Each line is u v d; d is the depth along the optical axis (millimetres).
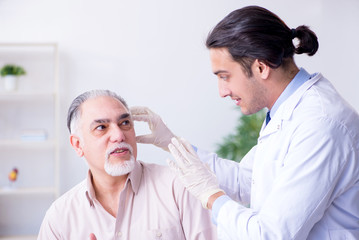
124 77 3939
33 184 3885
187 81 3979
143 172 1429
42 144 3791
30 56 3865
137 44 3939
